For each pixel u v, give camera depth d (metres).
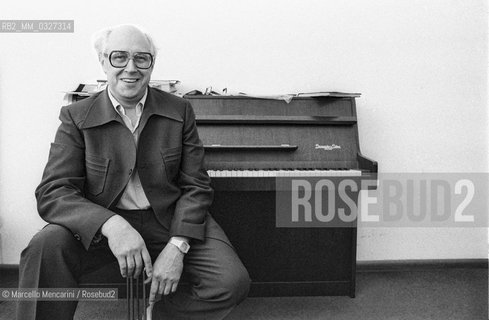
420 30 2.57
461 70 2.60
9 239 2.58
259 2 2.52
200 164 1.77
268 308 2.20
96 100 1.70
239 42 2.53
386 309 2.18
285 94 2.43
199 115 2.20
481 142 2.65
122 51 1.60
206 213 1.80
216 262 1.62
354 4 2.54
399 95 2.60
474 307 2.20
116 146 1.65
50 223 1.59
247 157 2.16
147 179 1.67
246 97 2.26
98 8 2.49
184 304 1.67
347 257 2.25
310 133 2.22
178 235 1.62
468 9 2.57
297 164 2.17
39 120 2.53
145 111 1.68
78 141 1.65
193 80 2.54
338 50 2.56
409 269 2.69
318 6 2.54
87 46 2.50
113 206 1.67
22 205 2.56
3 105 2.51
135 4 2.49
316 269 2.25
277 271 2.24
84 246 1.52
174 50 2.52
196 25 2.52
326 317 2.10
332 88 2.58
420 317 2.09
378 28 2.56
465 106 2.63
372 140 2.62
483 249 2.72
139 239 1.54
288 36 2.54
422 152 2.64
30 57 2.50
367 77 2.58
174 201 1.73
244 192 2.19
